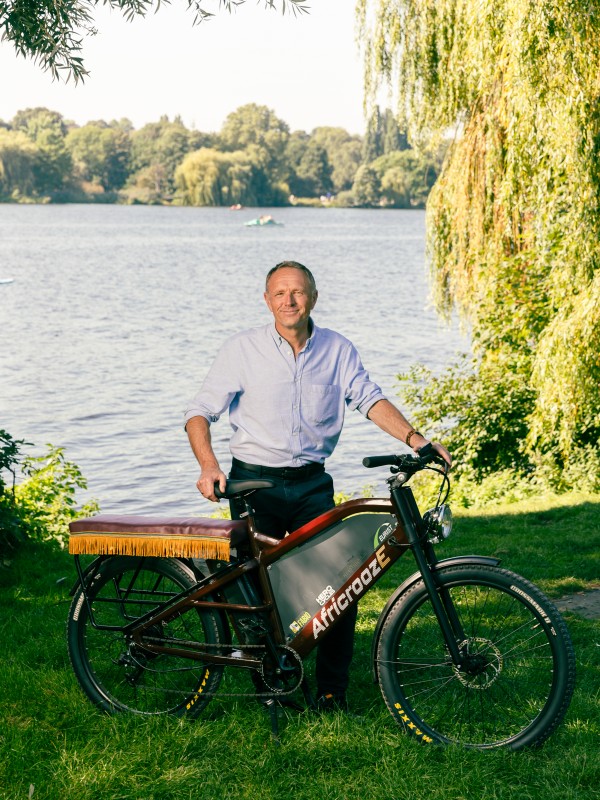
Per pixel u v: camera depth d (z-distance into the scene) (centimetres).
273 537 412
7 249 9356
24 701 426
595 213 1012
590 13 953
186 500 1642
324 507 411
